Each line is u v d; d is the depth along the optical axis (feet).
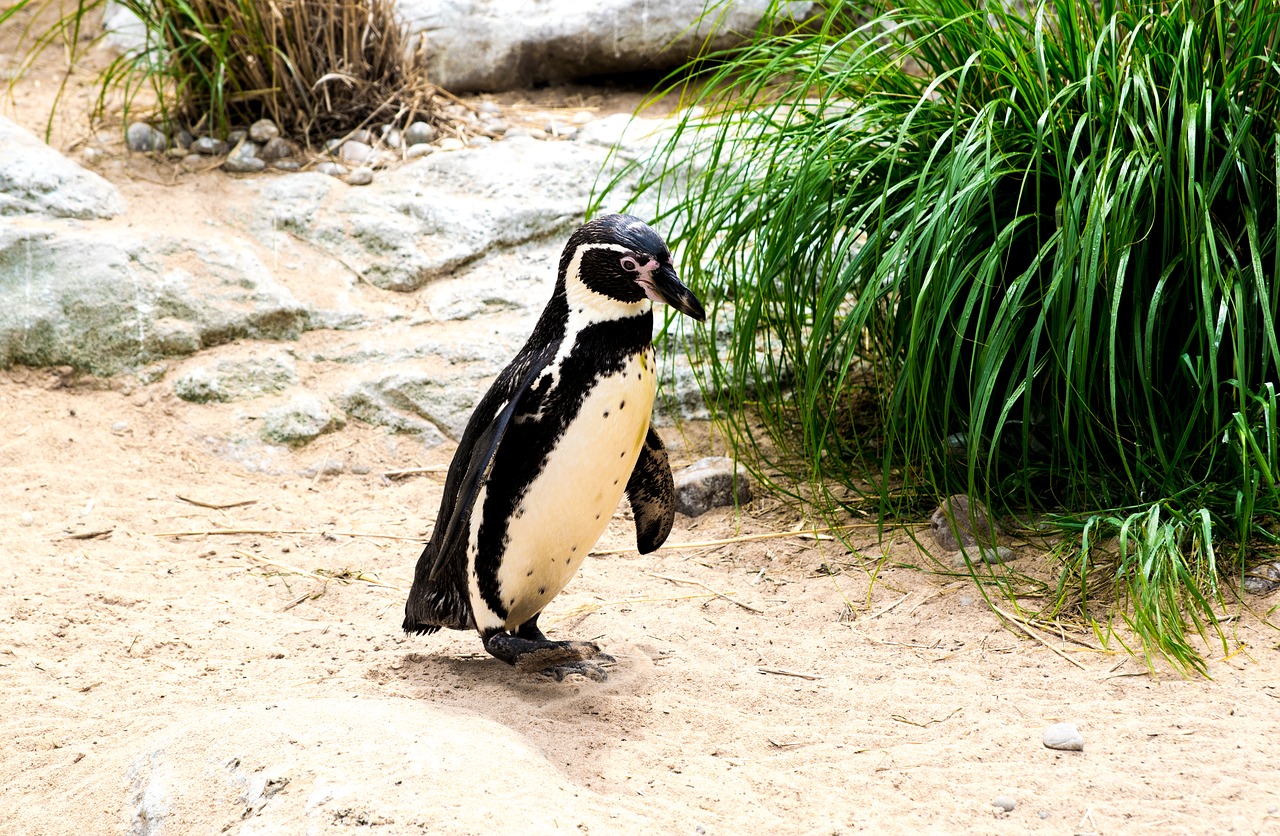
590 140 21.33
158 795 8.56
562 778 8.82
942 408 14.20
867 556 13.92
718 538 14.82
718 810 8.72
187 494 15.89
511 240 19.54
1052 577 12.73
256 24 20.85
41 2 26.84
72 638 12.06
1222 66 12.76
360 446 17.12
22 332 17.58
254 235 19.33
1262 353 12.28
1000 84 13.56
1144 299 12.84
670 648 11.95
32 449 16.42
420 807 7.75
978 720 10.18
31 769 9.64
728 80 22.77
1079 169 11.60
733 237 14.79
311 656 11.78
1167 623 11.28
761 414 15.57
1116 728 9.88
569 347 10.00
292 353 18.01
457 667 11.48
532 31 23.70
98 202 19.10
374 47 22.15
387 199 20.01
